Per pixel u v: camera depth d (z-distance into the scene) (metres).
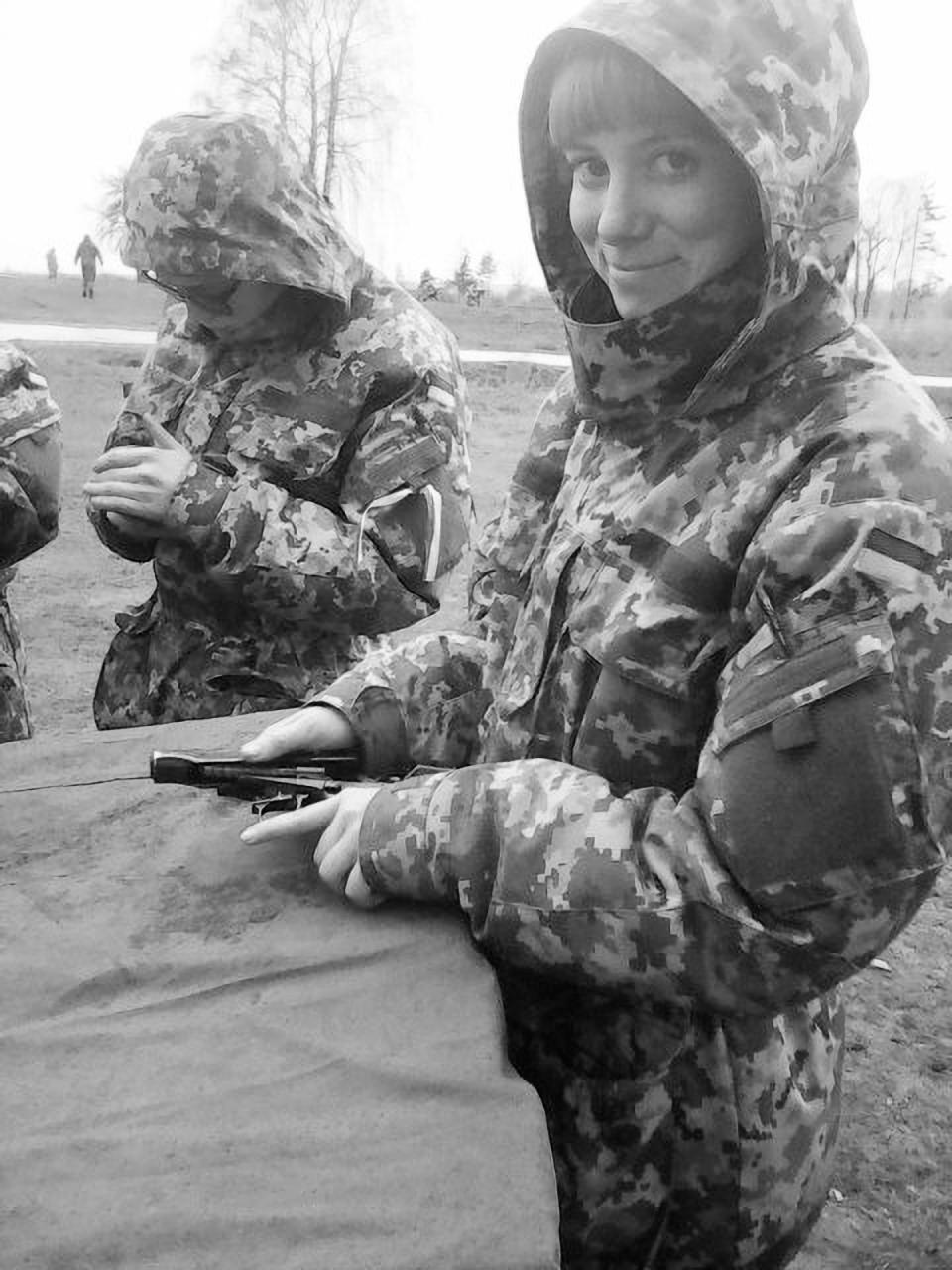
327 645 2.59
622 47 1.11
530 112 1.31
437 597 2.47
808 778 1.04
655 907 1.12
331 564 2.35
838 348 1.19
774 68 1.08
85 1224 0.93
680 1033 1.28
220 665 2.56
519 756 1.38
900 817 1.02
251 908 1.34
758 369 1.20
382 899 1.31
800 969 1.08
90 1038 1.14
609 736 1.27
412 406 2.41
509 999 1.35
